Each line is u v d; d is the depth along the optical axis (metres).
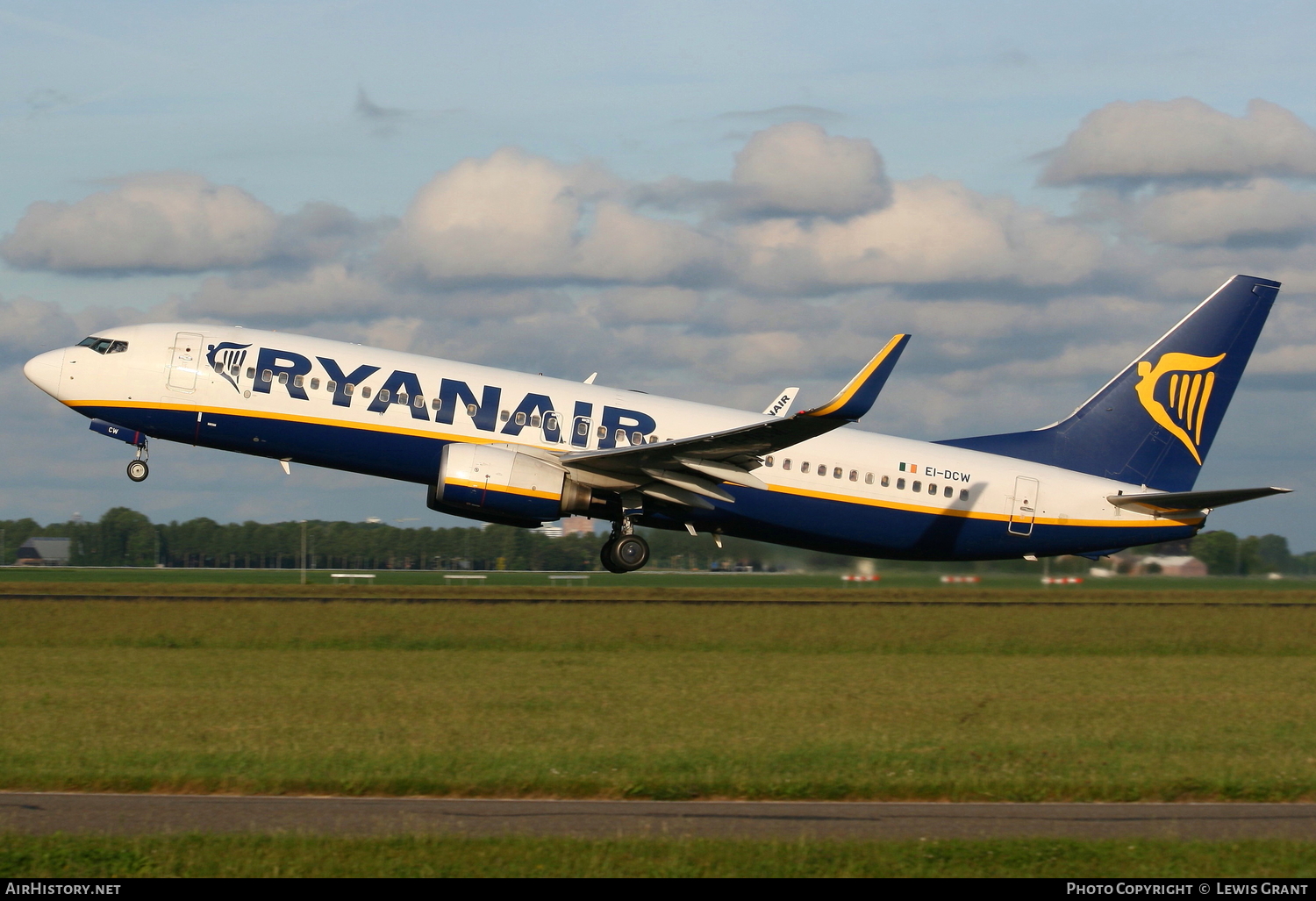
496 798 38.12
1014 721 54.66
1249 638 94.38
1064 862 31.31
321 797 37.81
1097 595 137.25
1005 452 117.19
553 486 101.25
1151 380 119.12
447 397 103.00
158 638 80.94
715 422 108.38
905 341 91.69
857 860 31.09
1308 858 31.86
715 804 37.69
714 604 108.38
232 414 100.94
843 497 109.88
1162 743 49.00
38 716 51.25
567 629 88.19
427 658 74.50
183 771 39.47
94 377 100.44
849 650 84.81
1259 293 119.25
